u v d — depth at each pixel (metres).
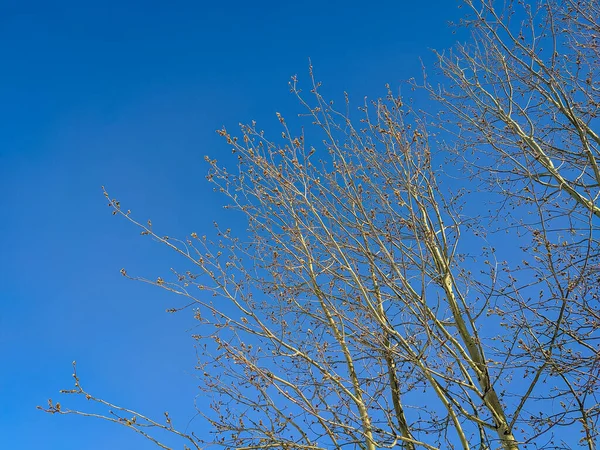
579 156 7.36
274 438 5.96
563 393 5.92
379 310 6.87
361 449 6.02
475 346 6.61
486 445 6.12
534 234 6.10
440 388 6.10
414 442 5.79
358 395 6.39
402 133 6.82
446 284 6.82
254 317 6.46
